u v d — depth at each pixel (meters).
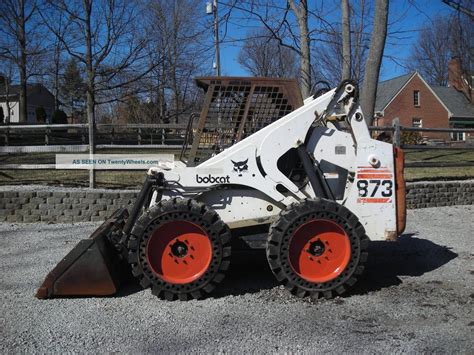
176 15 15.87
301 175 5.26
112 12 12.46
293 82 5.32
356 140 5.14
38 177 10.83
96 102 14.24
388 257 6.56
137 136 14.69
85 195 8.86
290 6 10.73
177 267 4.84
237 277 5.66
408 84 46.25
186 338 4.00
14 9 18.67
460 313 4.50
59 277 4.89
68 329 4.18
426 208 10.21
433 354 3.69
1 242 7.41
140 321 4.35
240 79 5.30
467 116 46.78
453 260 6.38
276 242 4.82
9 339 3.99
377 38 9.60
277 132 5.07
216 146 5.34
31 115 51.03
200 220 4.77
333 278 4.86
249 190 5.21
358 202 5.15
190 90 18.89
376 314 4.48
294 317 4.42
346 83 5.09
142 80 13.70
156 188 5.09
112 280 4.91
